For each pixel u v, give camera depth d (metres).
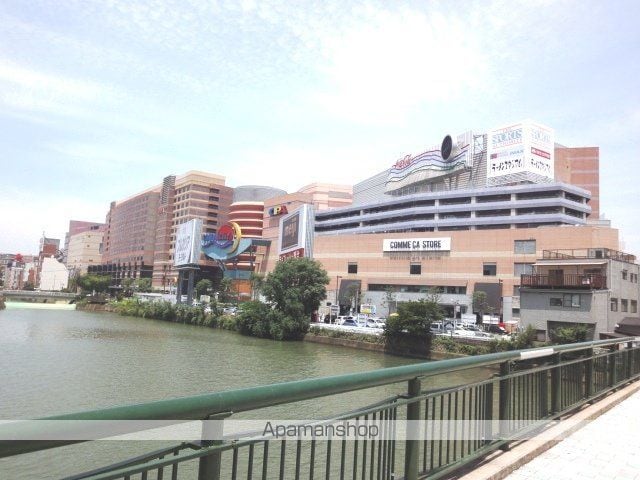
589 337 32.72
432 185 83.38
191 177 128.25
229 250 100.44
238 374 30.34
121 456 13.49
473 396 4.32
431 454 3.69
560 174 78.56
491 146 74.00
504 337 40.09
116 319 79.50
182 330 61.28
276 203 104.62
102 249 179.50
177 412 2.00
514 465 4.37
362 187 104.50
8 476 12.19
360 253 73.75
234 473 2.43
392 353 42.22
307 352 42.53
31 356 34.78
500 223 68.56
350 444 11.60
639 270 39.84
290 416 16.09
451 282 64.31
